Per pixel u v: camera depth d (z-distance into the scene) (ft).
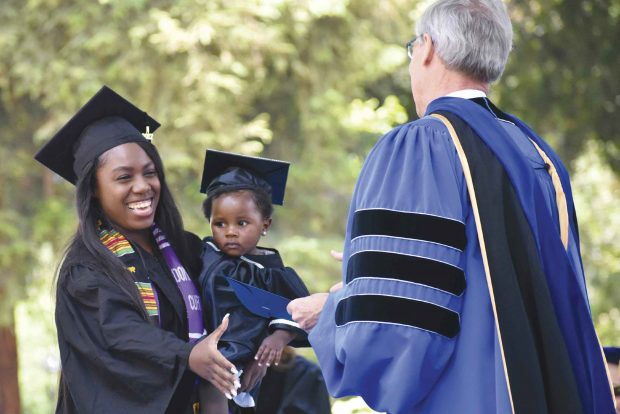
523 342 15.40
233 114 69.82
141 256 18.89
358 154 82.64
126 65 67.67
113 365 17.60
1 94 74.02
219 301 19.84
